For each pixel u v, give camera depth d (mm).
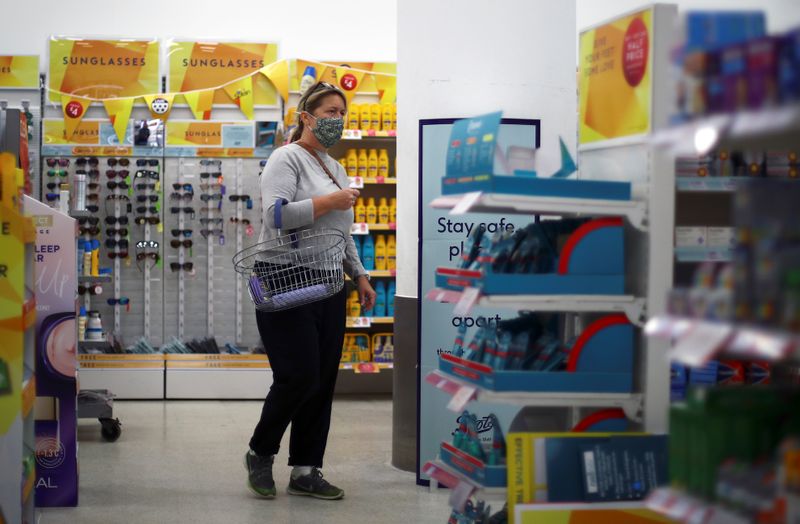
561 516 2846
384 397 8305
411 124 4930
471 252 3402
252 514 4254
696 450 2125
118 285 8250
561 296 3061
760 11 2119
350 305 8148
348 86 8391
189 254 8328
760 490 1884
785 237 1869
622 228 3115
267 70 8336
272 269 4312
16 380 3342
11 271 3314
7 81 8156
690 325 2027
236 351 7949
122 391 7805
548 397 3064
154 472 5129
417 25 4855
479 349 3320
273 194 4336
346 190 4336
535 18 4758
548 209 3016
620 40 3244
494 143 2979
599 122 3404
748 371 3428
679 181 3146
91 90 8289
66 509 4332
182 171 8312
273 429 4445
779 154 3311
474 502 3512
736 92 1896
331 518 4195
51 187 8070
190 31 8445
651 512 2861
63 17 8320
